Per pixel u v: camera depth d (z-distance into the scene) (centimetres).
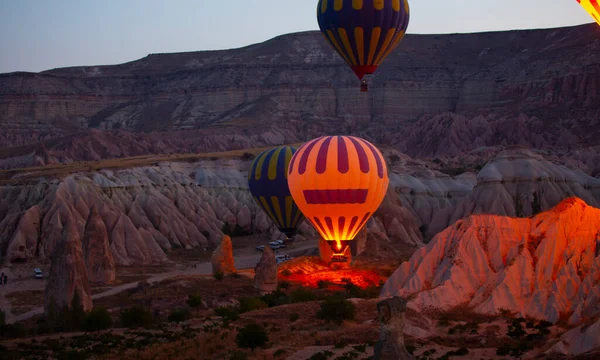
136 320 5372
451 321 4191
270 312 5100
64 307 5762
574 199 4666
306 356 3947
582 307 4072
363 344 4084
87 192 10675
